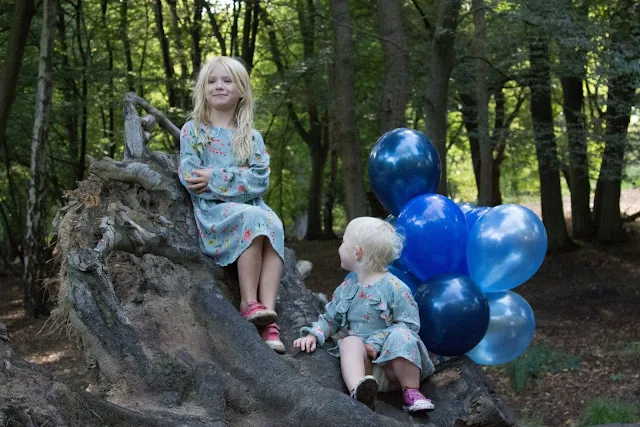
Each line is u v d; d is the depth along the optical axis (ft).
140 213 13.78
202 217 13.99
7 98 39.34
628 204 93.25
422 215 14.90
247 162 14.17
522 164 75.10
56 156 67.82
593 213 67.51
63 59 55.98
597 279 55.36
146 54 66.23
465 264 15.40
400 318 12.59
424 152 16.24
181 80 54.70
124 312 11.50
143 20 65.77
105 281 11.39
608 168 53.67
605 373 35.19
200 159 14.23
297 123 82.64
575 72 45.01
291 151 94.48
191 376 11.38
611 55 41.55
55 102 59.77
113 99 55.62
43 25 44.45
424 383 13.12
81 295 11.21
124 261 13.60
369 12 58.54
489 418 12.54
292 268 15.46
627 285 53.16
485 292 15.79
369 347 12.37
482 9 37.73
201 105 14.26
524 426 30.04
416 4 51.52
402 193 16.17
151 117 16.85
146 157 15.83
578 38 38.29
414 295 14.57
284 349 12.87
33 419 8.48
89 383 11.99
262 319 12.88
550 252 61.98
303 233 107.55
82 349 12.21
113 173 14.49
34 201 45.27
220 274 13.89
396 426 10.66
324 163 84.74
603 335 42.01
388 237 12.66
